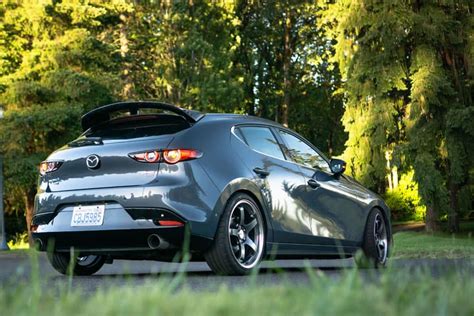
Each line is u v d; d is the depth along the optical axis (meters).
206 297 2.87
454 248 16.41
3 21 36.12
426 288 3.01
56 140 33.91
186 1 39.94
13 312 2.65
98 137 8.59
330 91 53.12
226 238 8.10
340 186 10.18
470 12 31.42
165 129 8.38
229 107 39.88
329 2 38.84
